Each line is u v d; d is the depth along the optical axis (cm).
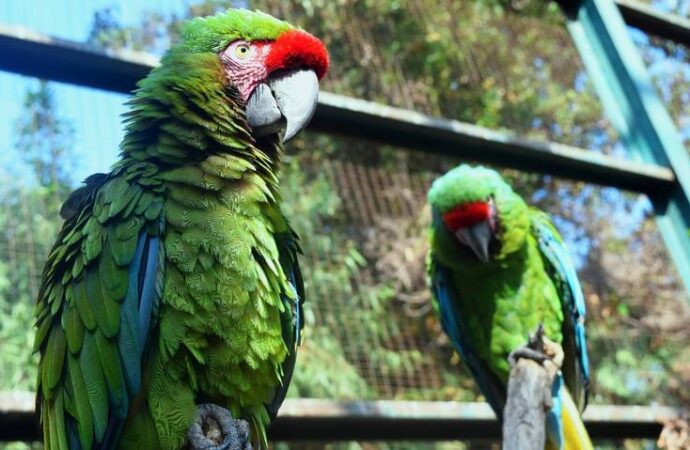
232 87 89
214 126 85
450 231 124
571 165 122
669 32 141
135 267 80
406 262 141
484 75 144
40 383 84
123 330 79
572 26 137
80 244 82
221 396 81
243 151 85
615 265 157
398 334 137
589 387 125
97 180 87
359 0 139
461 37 145
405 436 111
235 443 78
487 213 122
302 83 92
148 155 83
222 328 80
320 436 107
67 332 81
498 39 149
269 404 86
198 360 79
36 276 106
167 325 79
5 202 107
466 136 117
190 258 80
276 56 91
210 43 90
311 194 135
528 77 149
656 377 148
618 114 130
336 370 127
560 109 150
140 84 88
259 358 81
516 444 95
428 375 140
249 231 82
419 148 117
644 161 126
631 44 131
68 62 98
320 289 131
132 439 79
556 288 125
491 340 125
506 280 124
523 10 154
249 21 91
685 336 151
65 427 81
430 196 127
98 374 80
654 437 128
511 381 99
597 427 126
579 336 124
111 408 79
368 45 136
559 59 154
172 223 80
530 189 163
